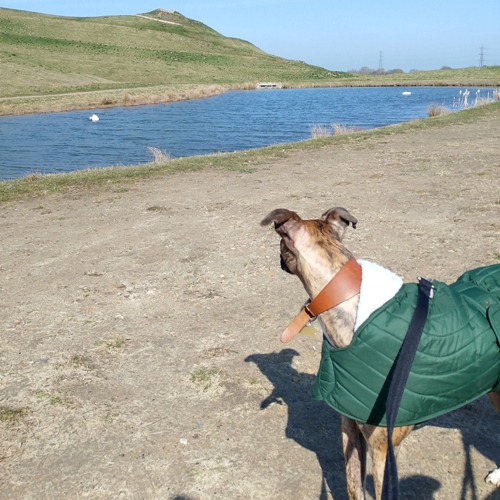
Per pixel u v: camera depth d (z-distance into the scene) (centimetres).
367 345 103
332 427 156
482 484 137
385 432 107
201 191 411
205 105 1683
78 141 944
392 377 102
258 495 133
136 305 227
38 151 845
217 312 219
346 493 134
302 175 459
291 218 108
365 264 110
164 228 322
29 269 266
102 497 133
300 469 141
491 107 952
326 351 111
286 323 209
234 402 166
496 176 425
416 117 1245
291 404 166
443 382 104
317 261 108
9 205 389
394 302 105
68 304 229
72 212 364
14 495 134
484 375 107
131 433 154
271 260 269
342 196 383
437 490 135
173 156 777
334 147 604
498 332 106
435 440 151
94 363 187
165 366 184
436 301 108
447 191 386
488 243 279
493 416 161
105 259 276
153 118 1305
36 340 201
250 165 514
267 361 186
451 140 618
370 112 1395
